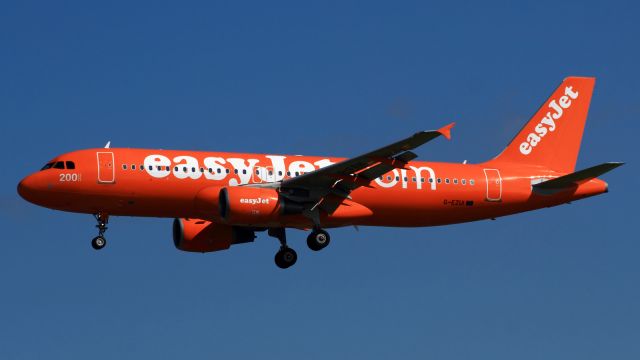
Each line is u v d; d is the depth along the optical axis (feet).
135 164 449.48
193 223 488.44
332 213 464.65
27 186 444.96
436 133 401.49
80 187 443.32
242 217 447.42
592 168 479.41
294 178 449.48
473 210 496.64
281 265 487.61
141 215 458.50
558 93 526.57
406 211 484.33
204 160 459.32
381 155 425.69
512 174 504.43
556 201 507.71
